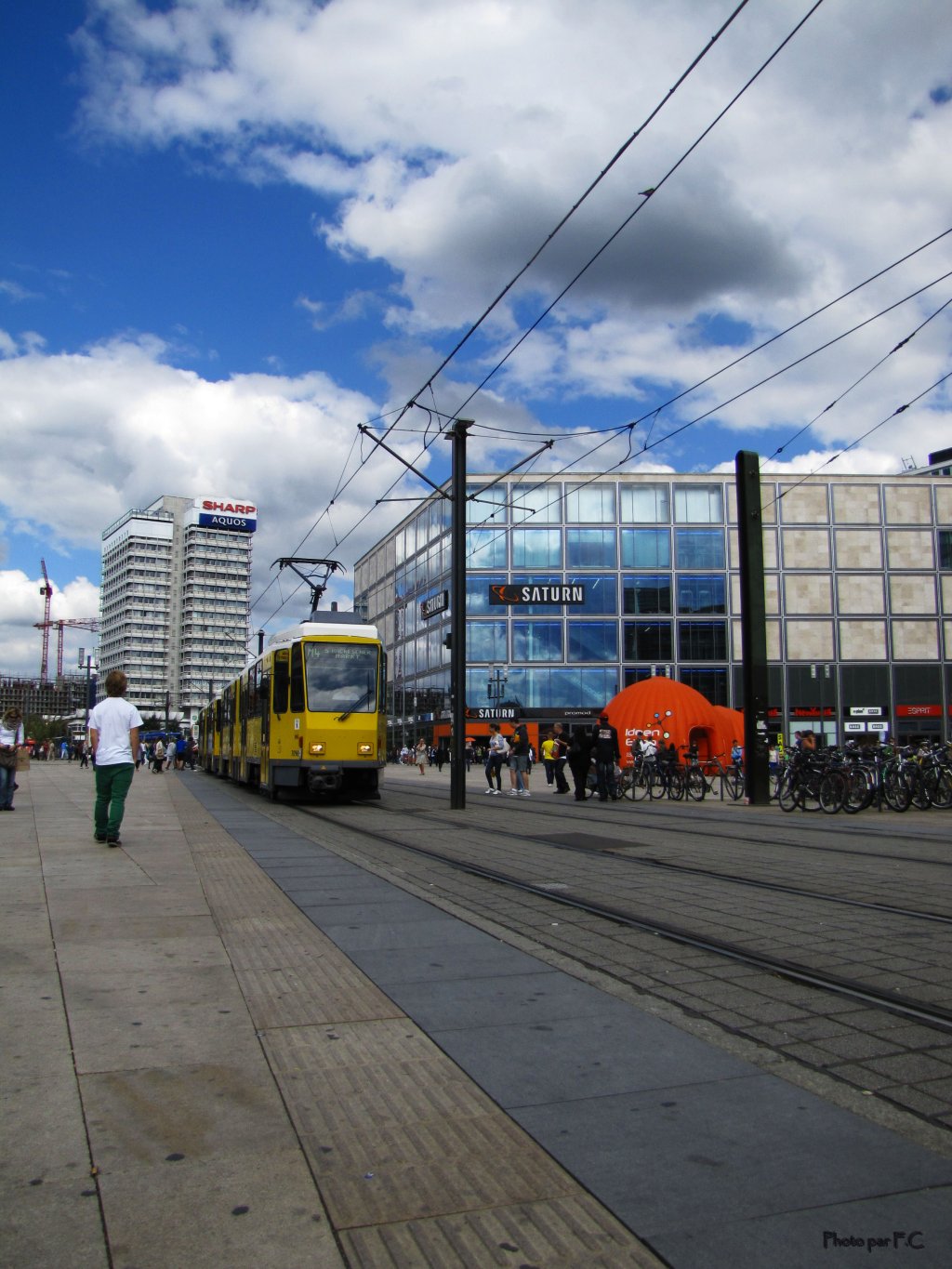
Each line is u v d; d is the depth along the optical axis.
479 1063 3.97
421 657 75.06
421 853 11.12
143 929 6.44
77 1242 2.62
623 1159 3.10
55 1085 3.71
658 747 26.28
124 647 129.12
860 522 64.56
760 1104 3.54
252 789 26.95
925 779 18.02
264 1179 2.98
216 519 129.88
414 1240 2.64
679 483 64.44
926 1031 4.41
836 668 63.56
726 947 6.02
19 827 13.50
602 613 63.66
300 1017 4.56
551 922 6.88
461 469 19.80
